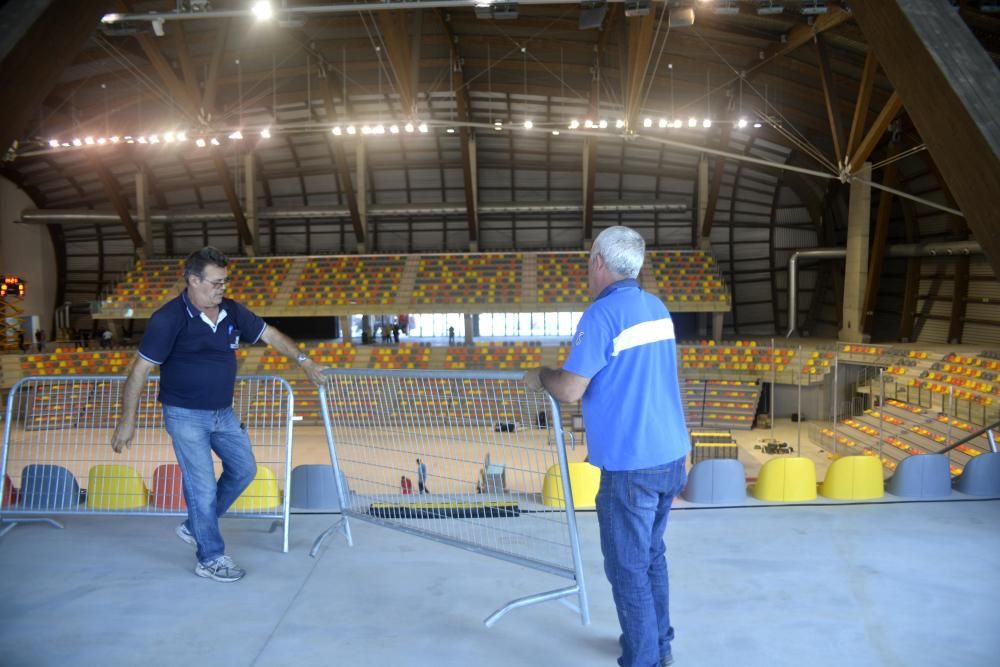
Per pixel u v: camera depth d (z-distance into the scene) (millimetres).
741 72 27094
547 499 4504
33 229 38344
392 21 22938
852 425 25281
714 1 17641
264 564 3934
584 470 5371
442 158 37250
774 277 38438
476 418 3713
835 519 4633
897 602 3309
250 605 3381
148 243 37812
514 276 37500
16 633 3102
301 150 36875
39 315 38844
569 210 38875
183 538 4246
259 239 40375
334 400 4121
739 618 3160
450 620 3195
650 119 25016
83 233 40000
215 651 2920
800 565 3791
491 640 2996
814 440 26453
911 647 2875
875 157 29516
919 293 31328
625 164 37156
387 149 36656
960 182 2877
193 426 3723
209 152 33906
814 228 37344
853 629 3041
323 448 24781
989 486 5324
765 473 5641
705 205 36031
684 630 3049
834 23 20750
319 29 26812
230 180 34781
